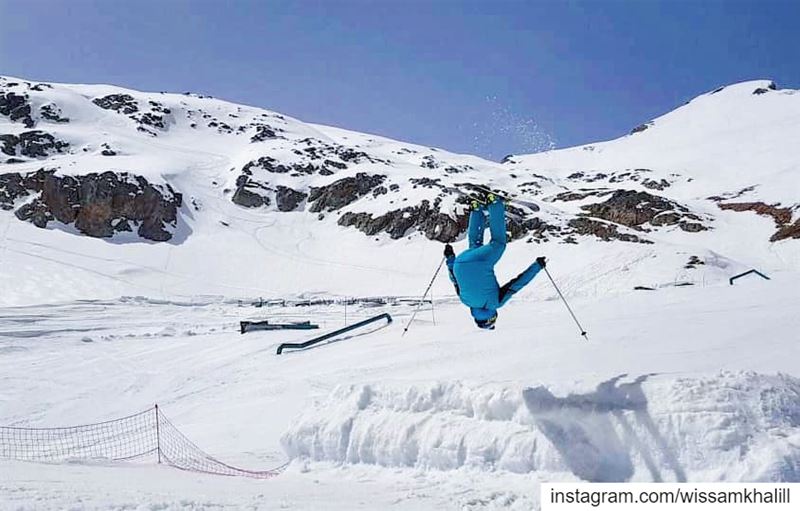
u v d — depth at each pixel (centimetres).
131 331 3525
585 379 657
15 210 7331
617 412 605
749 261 7250
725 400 579
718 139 14775
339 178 9044
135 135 11044
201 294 5916
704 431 562
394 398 752
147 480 700
